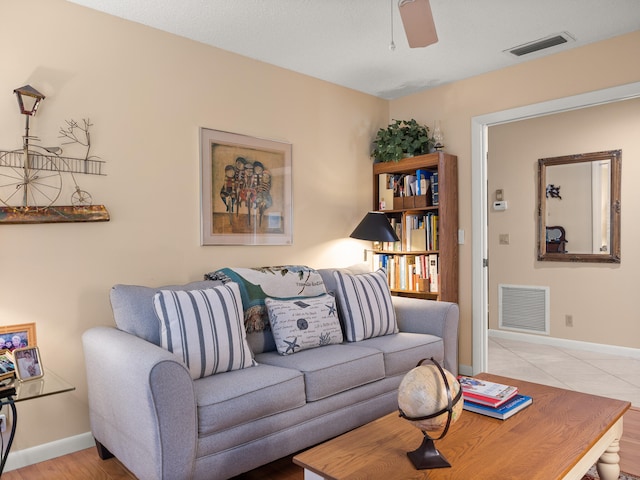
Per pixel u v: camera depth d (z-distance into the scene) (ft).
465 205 12.47
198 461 6.07
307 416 7.32
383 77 12.26
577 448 5.09
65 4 8.17
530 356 14.57
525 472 4.56
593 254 15.03
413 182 13.01
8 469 7.49
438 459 4.69
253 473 7.38
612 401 6.55
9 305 7.55
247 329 8.59
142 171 9.06
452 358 10.24
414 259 13.08
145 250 9.08
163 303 7.09
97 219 8.30
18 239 7.66
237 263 10.53
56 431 8.00
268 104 11.16
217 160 10.16
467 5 8.57
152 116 9.21
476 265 12.26
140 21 8.99
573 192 15.46
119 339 6.81
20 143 7.69
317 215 12.25
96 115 8.50
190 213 9.75
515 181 16.78
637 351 14.21
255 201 10.83
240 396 6.46
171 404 5.75
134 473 6.34
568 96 10.69
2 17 7.53
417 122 13.56
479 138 12.20
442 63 11.35
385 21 9.10
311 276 10.05
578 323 15.40
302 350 8.58
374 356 8.45
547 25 9.43
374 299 10.02
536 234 16.29
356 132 13.29
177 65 9.58
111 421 6.88
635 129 14.25
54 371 7.97
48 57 7.98
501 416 5.86
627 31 9.78
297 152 11.78
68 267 8.16
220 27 9.30
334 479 4.49
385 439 5.37
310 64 11.30
